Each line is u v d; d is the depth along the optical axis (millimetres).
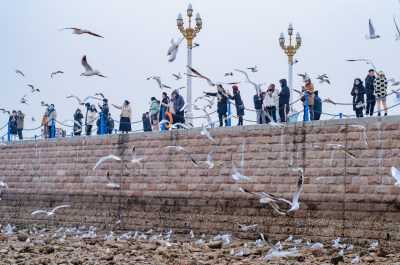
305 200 24969
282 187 25641
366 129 23922
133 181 30359
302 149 25344
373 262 20016
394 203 22984
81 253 22453
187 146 28672
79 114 34344
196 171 28219
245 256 21688
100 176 31734
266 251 22812
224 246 24359
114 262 20266
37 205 34375
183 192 28484
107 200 31219
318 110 26859
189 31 31484
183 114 30125
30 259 20609
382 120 23625
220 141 27672
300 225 24969
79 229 31891
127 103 32031
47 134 35844
